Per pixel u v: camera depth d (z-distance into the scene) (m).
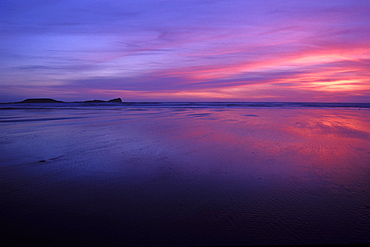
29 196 4.05
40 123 14.02
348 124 13.77
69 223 3.21
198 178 4.92
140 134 9.99
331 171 5.33
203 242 2.83
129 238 2.89
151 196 4.07
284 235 2.96
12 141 8.55
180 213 3.49
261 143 8.24
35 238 2.89
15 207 3.66
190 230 3.06
